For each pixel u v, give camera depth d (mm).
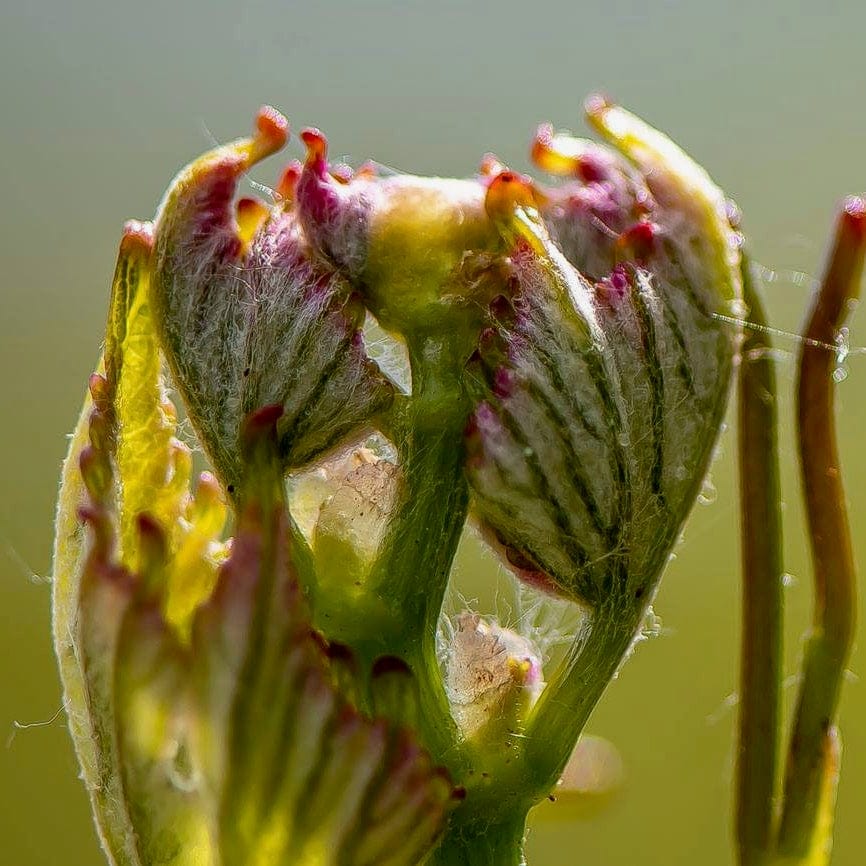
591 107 155
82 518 153
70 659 158
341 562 153
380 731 151
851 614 158
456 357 153
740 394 158
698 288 153
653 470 153
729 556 292
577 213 154
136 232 156
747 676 158
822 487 158
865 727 288
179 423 157
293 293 153
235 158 155
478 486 152
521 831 154
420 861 151
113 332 156
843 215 157
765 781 158
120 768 152
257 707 151
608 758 171
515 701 154
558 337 152
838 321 158
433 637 154
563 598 154
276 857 151
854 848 285
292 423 153
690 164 154
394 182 155
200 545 156
